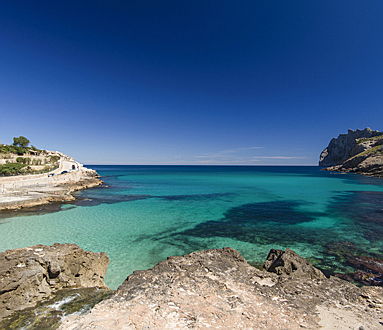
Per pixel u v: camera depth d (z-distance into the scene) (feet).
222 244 51.88
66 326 19.54
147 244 51.57
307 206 93.61
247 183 192.54
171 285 26.91
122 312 21.30
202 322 19.69
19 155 228.02
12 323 20.44
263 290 26.48
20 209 80.89
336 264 41.29
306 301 24.34
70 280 31.12
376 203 98.99
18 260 28.71
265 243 52.42
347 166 359.66
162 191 139.95
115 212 81.35
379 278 36.14
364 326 19.93
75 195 118.32
